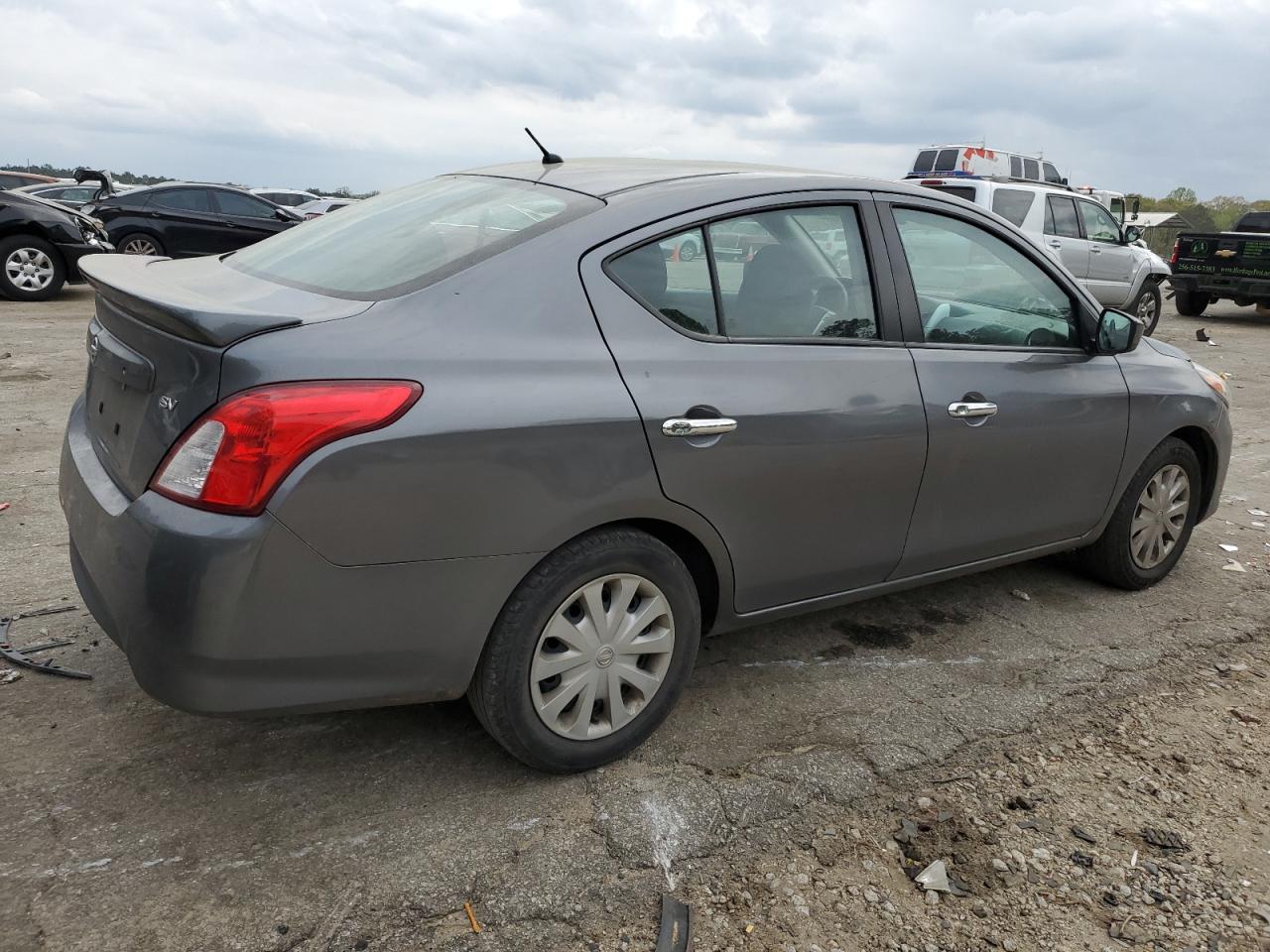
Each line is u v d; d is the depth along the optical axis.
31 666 3.06
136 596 2.12
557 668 2.55
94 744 2.71
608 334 2.53
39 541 4.08
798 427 2.81
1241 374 10.73
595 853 2.40
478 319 2.36
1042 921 2.28
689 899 2.27
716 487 2.68
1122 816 2.68
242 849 2.33
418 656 2.33
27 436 5.68
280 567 2.09
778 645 3.59
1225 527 5.31
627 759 2.80
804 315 2.94
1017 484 3.50
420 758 2.75
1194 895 2.39
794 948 2.15
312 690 2.23
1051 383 3.54
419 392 2.20
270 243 3.17
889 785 2.75
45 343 8.78
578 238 2.56
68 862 2.25
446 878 2.29
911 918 2.26
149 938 2.05
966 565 3.53
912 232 3.26
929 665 3.48
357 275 2.56
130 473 2.28
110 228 14.43
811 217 3.01
